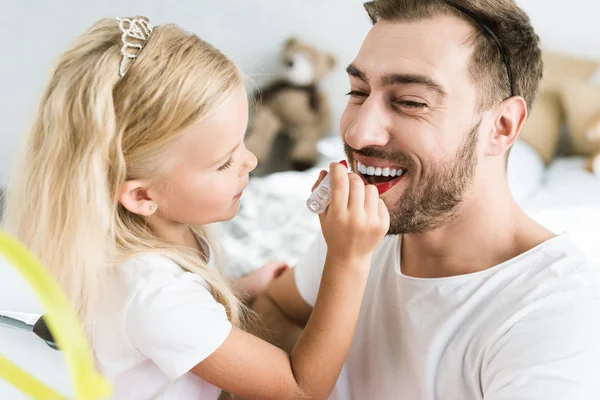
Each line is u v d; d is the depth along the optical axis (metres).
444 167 0.83
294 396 0.86
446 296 0.85
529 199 2.10
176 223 0.95
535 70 0.89
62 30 2.81
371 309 0.98
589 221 1.79
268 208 2.08
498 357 0.74
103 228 0.84
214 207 0.89
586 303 0.73
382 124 0.84
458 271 0.87
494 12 0.81
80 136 0.82
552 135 2.49
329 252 0.87
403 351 0.91
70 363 0.32
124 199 0.85
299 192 2.21
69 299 0.85
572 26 2.68
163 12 2.94
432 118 0.82
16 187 0.92
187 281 0.87
